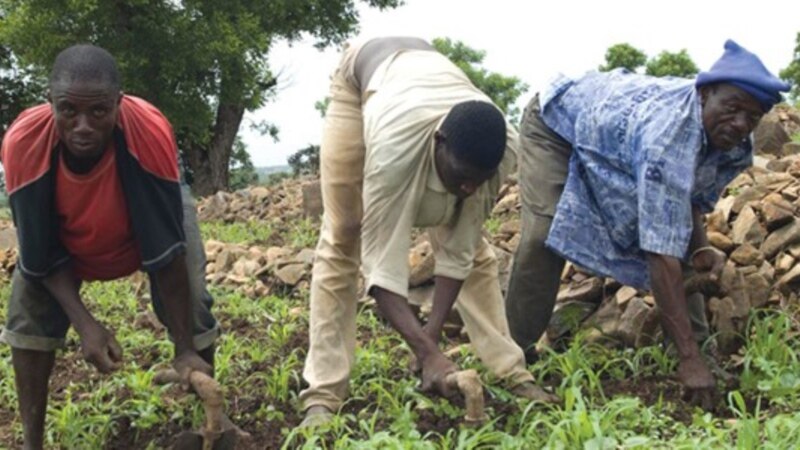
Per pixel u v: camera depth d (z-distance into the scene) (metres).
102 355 4.07
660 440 4.22
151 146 3.98
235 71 24.72
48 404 5.30
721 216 6.22
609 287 5.96
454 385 4.01
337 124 4.73
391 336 6.33
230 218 13.65
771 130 9.52
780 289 5.79
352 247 4.81
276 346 6.34
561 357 5.15
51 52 23.20
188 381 4.09
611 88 4.99
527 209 5.27
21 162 3.93
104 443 4.90
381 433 4.15
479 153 3.95
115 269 4.36
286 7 26.88
